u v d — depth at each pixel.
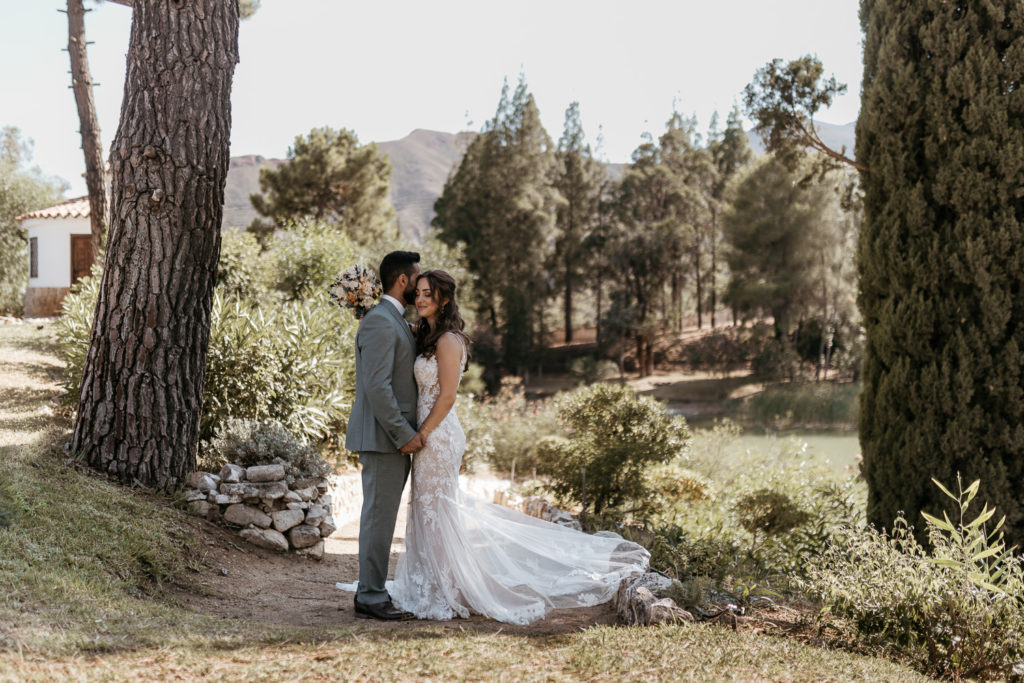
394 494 4.21
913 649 3.94
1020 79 6.34
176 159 5.77
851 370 39.41
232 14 6.09
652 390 42.16
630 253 47.19
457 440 4.34
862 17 7.54
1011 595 4.02
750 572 5.68
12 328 13.64
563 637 3.62
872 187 7.23
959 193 6.44
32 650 2.66
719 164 58.88
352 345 10.35
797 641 3.93
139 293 5.73
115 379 5.71
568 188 51.72
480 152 49.53
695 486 8.12
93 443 5.68
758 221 41.41
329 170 42.19
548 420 13.12
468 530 4.35
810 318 42.66
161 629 3.24
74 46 13.16
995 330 6.34
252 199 42.75
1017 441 6.26
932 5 6.65
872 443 7.06
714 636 3.61
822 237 40.53
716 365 43.06
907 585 4.17
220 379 7.62
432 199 187.38
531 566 4.54
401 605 4.29
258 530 5.69
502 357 44.84
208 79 5.89
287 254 14.16
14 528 4.12
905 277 6.80
